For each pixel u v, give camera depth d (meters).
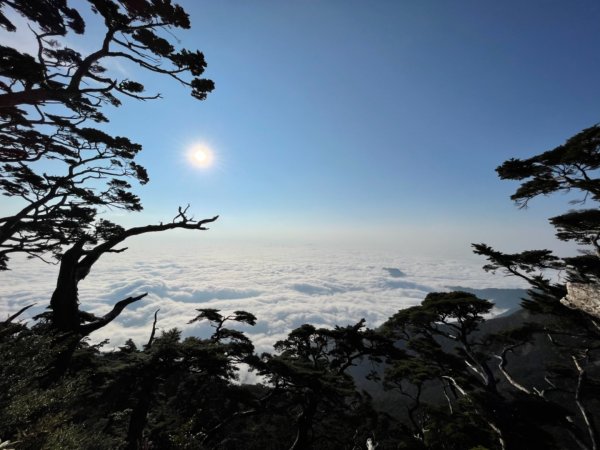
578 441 14.04
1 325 8.16
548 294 18.55
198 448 6.63
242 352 19.81
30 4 11.05
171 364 16.77
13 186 19.41
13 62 10.73
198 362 17.14
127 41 12.77
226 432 27.25
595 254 16.45
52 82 12.86
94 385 16.55
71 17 12.00
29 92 11.91
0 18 11.33
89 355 18.70
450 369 20.70
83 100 14.98
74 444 5.07
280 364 17.56
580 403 17.80
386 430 22.41
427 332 24.31
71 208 19.81
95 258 15.90
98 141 18.09
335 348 23.75
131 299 17.44
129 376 15.07
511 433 13.13
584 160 11.79
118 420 15.46
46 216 19.06
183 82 13.96
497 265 18.72
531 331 20.72
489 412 14.19
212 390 21.53
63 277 14.37
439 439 16.25
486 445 14.62
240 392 19.94
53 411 5.74
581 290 16.05
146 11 11.73
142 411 14.26
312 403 19.09
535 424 13.92
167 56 12.94
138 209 21.56
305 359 22.53
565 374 22.16
